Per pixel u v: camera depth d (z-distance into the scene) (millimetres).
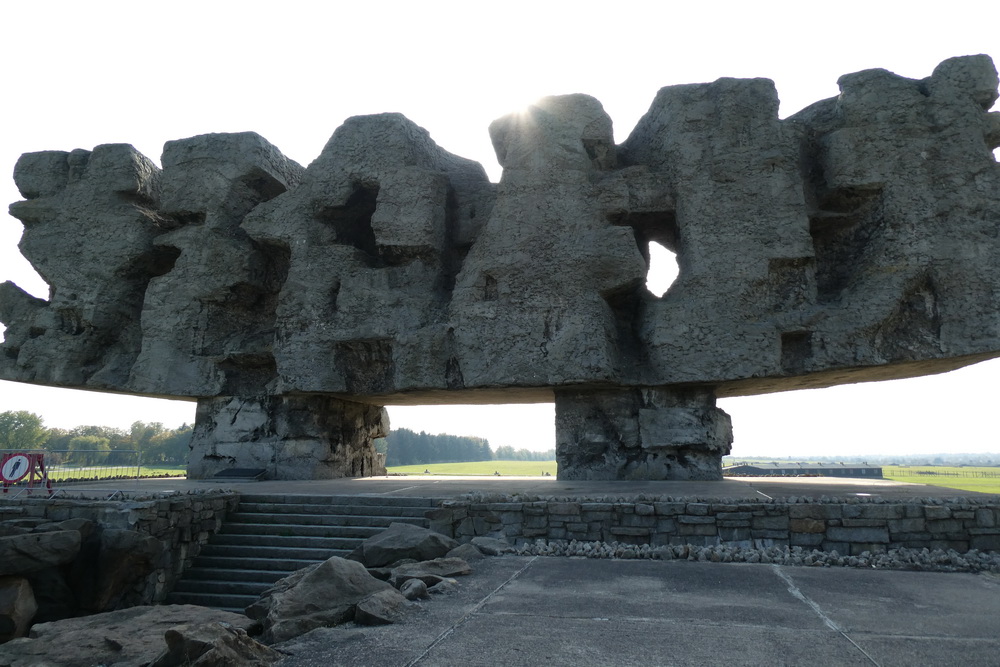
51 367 16641
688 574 6738
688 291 13594
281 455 16094
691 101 14438
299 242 15930
